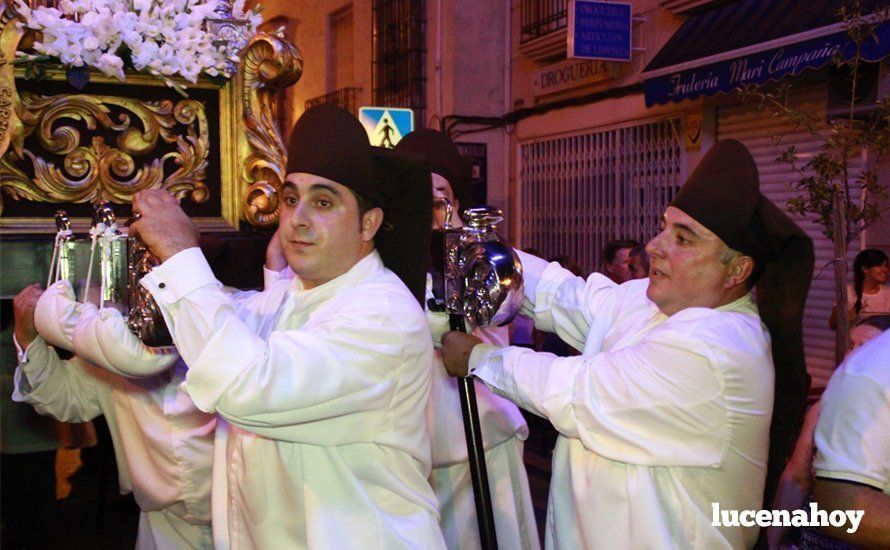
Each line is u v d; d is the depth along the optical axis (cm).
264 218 315
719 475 222
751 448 223
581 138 1062
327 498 208
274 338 198
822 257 757
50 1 312
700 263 225
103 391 309
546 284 284
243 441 218
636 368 221
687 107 895
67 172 293
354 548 206
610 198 1017
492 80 1191
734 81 753
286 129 1719
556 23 1086
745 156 223
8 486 440
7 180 285
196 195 311
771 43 716
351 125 213
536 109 1122
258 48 312
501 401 321
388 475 213
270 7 1755
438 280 263
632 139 980
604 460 229
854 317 611
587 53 913
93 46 281
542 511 529
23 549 443
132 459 298
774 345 232
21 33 283
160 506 295
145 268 213
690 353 216
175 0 298
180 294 199
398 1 1318
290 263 216
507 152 1182
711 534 220
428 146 325
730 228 221
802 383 231
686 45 834
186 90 307
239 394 192
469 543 319
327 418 204
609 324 260
